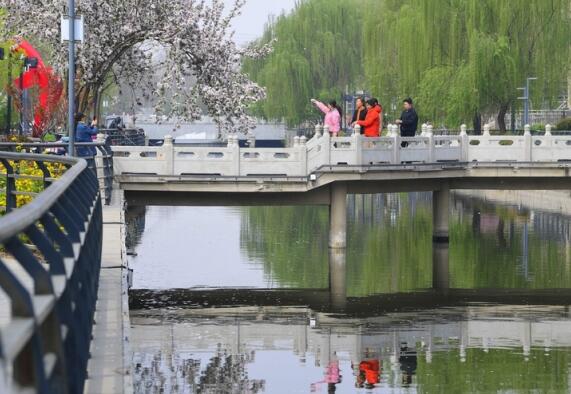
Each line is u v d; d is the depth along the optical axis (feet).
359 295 142.61
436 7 293.84
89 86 203.92
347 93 470.39
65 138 150.71
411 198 339.36
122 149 159.22
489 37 285.02
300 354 106.22
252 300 136.77
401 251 186.60
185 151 160.45
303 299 138.82
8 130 214.90
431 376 98.53
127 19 202.80
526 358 106.11
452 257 180.45
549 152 179.32
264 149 161.89
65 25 121.70
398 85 325.42
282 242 197.36
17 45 204.23
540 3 284.41
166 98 220.64
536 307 135.44
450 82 290.15
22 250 27.66
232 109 209.26
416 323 124.26
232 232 215.72
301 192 168.86
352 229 227.61
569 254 183.73
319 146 163.22
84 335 43.73
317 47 447.83
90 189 71.36
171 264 165.99
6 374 20.13
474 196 331.98
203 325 119.75
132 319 122.83
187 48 207.31
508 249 191.11
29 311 23.32
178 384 91.86
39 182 111.65
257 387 92.22
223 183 160.76
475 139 181.16
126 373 44.62
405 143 174.50
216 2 209.26
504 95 289.53
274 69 433.48
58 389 30.27
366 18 340.39
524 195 315.37
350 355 106.73
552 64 289.12
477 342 113.80
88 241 55.01
